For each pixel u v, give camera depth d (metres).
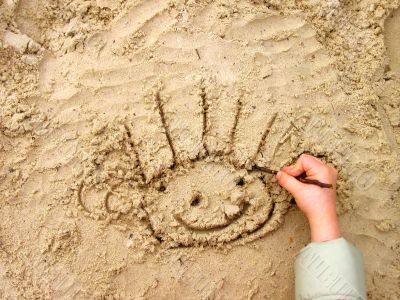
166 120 0.52
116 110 0.52
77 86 0.53
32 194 0.51
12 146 0.52
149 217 0.51
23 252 0.50
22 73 0.54
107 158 0.52
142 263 0.50
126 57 0.54
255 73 0.53
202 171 0.52
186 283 0.50
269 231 0.50
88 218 0.51
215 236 0.50
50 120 0.52
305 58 0.54
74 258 0.50
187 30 0.54
